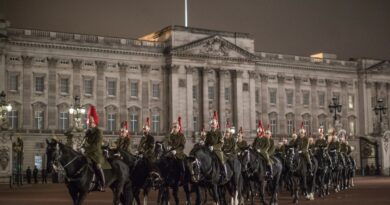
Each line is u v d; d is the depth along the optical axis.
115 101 104.31
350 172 55.03
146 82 107.38
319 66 126.62
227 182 32.06
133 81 106.38
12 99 95.25
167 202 31.69
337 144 49.06
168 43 108.94
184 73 108.62
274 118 120.62
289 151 38.28
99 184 25.45
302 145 39.88
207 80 111.25
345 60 134.00
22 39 96.19
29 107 96.62
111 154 28.52
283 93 122.19
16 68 96.12
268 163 34.28
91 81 102.38
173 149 30.95
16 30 95.88
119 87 104.88
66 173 24.22
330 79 128.50
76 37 101.00
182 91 108.12
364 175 103.44
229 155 32.25
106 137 100.31
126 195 28.09
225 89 113.62
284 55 122.38
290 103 123.25
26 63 96.75
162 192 31.42
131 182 28.83
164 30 111.19
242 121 113.56
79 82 101.06
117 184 27.02
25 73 96.69
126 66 105.69
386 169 104.00
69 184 24.70
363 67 131.50
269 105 120.25
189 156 29.34
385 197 42.19
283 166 38.16
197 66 109.94
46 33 98.38
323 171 42.81
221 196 32.66
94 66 102.94
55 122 98.44
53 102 98.50
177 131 31.66
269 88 120.62
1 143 66.56
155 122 107.94
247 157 33.34
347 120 129.75
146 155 30.84
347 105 130.25
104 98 103.25
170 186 30.62
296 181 38.12
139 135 103.62
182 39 109.00
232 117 113.69
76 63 100.94
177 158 30.55
